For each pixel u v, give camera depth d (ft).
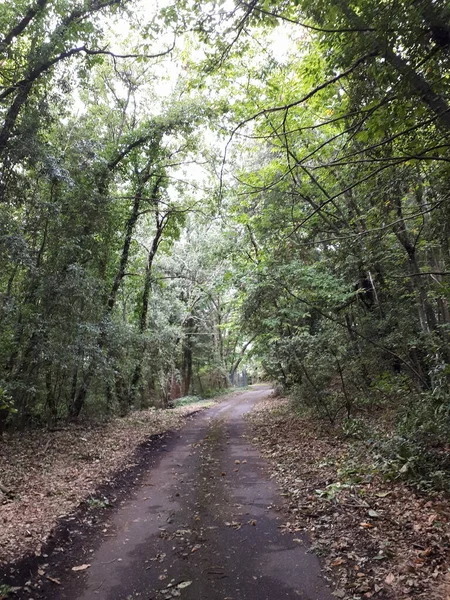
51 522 18.39
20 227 33.47
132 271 64.23
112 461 31.04
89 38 34.45
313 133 35.86
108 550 16.44
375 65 14.42
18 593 13.23
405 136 17.88
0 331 34.22
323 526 17.11
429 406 23.90
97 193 42.14
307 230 38.09
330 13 14.51
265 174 41.04
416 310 34.78
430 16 12.11
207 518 19.42
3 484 24.34
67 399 47.62
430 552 13.73
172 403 84.17
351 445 28.37
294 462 28.12
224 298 88.94
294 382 50.60
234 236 57.62
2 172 32.04
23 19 31.65
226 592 12.92
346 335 37.93
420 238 31.58
